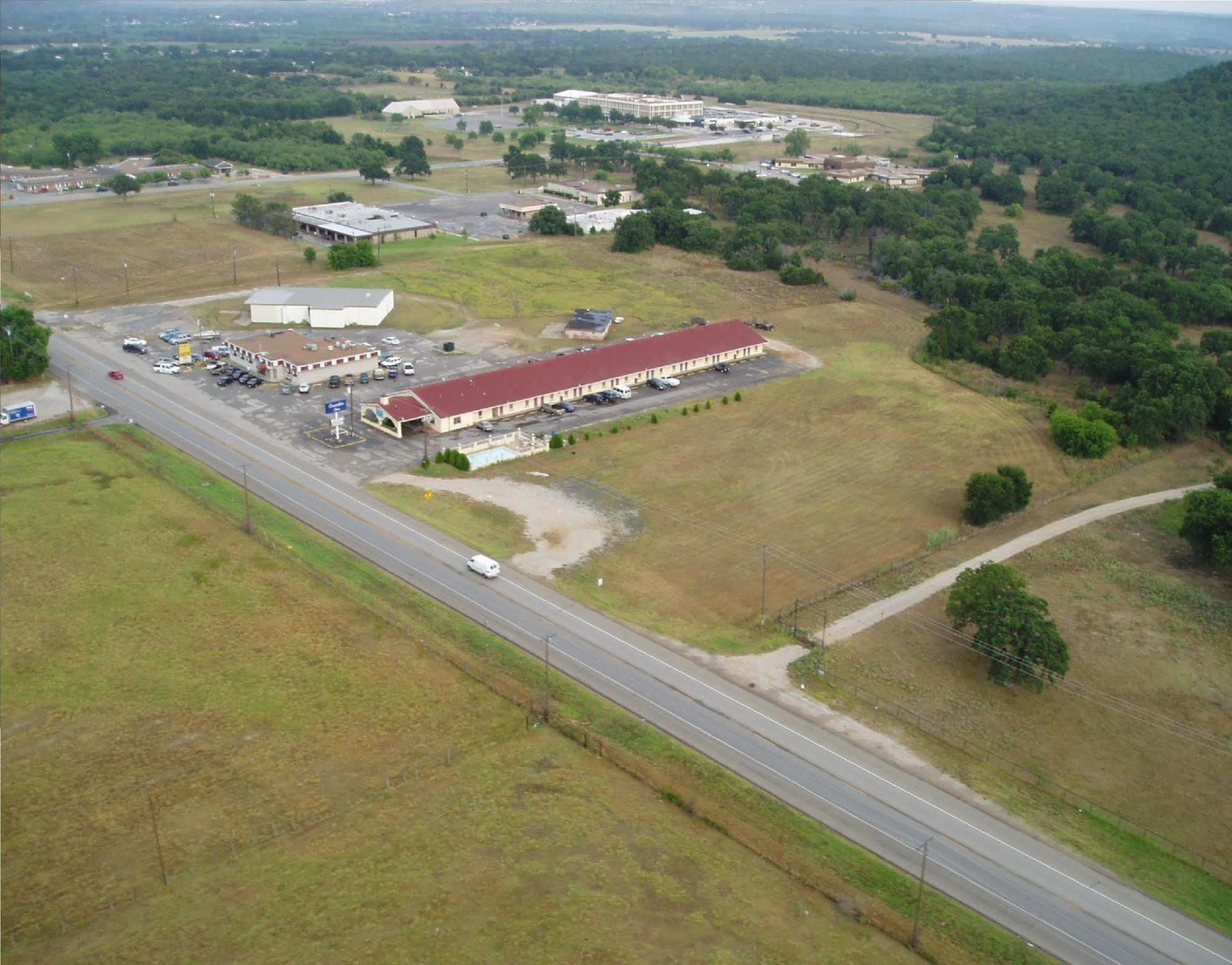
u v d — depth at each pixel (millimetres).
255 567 90875
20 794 63281
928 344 165250
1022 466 125875
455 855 59875
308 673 76312
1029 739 76062
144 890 56562
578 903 56906
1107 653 87562
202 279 192250
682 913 56688
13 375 133500
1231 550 98625
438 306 180500
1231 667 86375
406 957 52938
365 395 137375
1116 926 58969
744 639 86125
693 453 124312
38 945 52750
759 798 66750
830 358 163875
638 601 90812
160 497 103312
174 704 72188
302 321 166625
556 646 82750
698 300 192125
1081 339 159375
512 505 107750
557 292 192625
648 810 64625
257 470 112188
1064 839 65750
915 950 55188
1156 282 188125
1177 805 70250
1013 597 82812
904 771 70938
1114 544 107250
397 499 107188
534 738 70688
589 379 140625
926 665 84125
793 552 101562
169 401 131375
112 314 168000
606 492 112312
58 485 104750
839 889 59219
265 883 57375
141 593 86000
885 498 114812
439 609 86750
